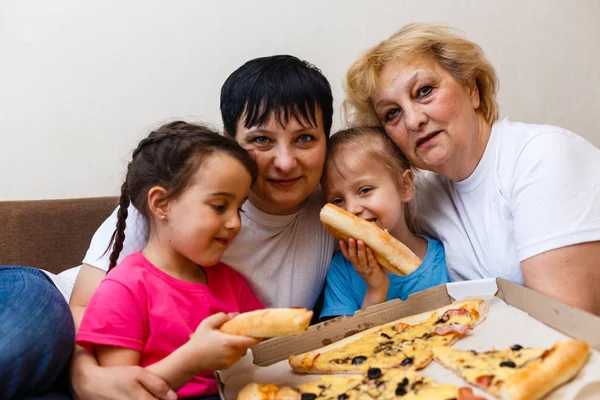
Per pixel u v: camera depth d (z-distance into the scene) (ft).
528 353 2.20
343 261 3.76
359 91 3.51
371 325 2.93
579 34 6.38
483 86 3.43
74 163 5.41
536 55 6.30
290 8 5.57
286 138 3.09
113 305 2.58
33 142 5.32
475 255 3.42
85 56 5.26
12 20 5.13
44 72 5.23
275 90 3.03
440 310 2.89
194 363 2.25
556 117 6.51
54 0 5.15
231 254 3.39
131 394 2.24
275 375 2.49
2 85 5.20
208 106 5.58
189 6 5.37
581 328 2.33
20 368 2.18
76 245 4.59
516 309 2.73
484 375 2.06
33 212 4.45
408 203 3.90
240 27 5.51
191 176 2.66
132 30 5.31
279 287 3.51
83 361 2.50
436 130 3.18
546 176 2.90
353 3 5.70
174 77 5.45
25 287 2.50
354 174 3.44
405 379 2.19
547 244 2.80
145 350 2.66
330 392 2.22
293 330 2.10
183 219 2.68
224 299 3.09
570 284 2.77
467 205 3.45
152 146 2.86
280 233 3.54
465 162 3.29
